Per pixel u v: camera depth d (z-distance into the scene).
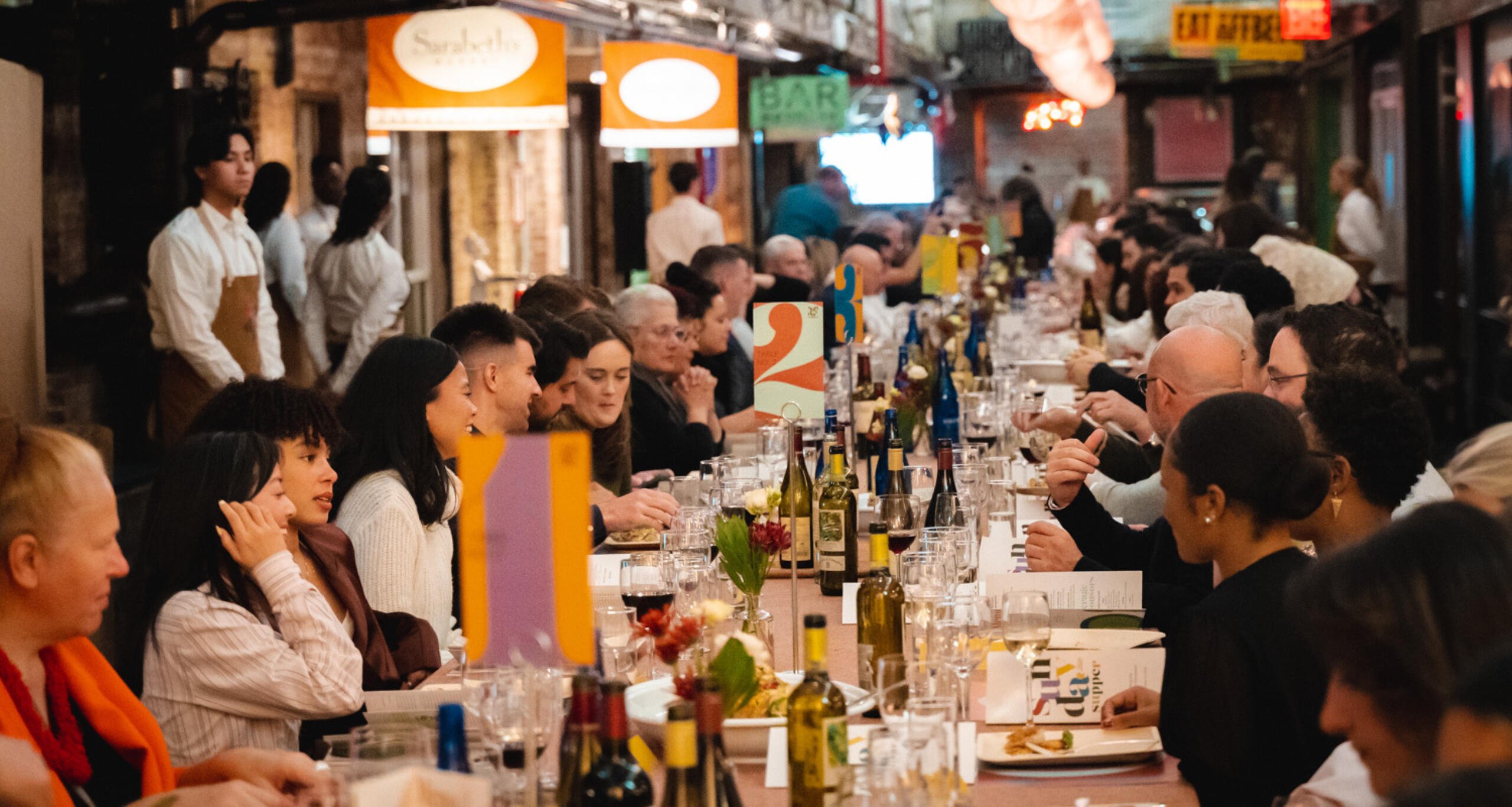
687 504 4.70
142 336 6.49
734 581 3.06
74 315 6.15
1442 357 12.09
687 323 7.22
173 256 6.14
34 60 6.17
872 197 21.16
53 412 6.18
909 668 2.43
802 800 2.16
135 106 6.53
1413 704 1.61
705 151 17.22
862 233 12.38
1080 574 3.16
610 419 5.24
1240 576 2.55
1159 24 23.98
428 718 2.92
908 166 21.09
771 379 3.61
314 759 2.87
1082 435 5.21
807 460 5.01
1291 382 3.85
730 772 1.92
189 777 2.61
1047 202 26.27
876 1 18.16
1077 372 8.09
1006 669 2.78
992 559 3.85
